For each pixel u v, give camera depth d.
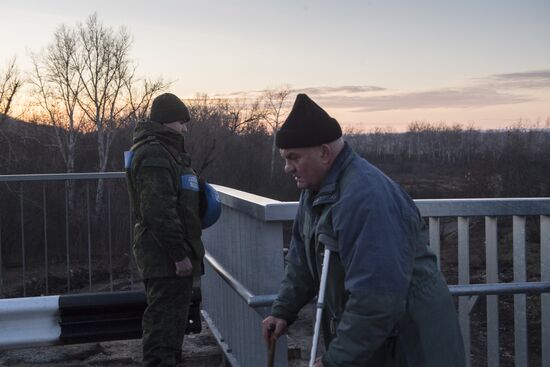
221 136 38.25
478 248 13.52
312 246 2.11
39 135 34.88
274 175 37.88
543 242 3.06
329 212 1.95
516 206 2.97
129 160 3.39
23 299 3.49
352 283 1.81
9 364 4.24
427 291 1.94
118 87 37.91
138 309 3.67
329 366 1.83
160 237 3.21
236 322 3.70
